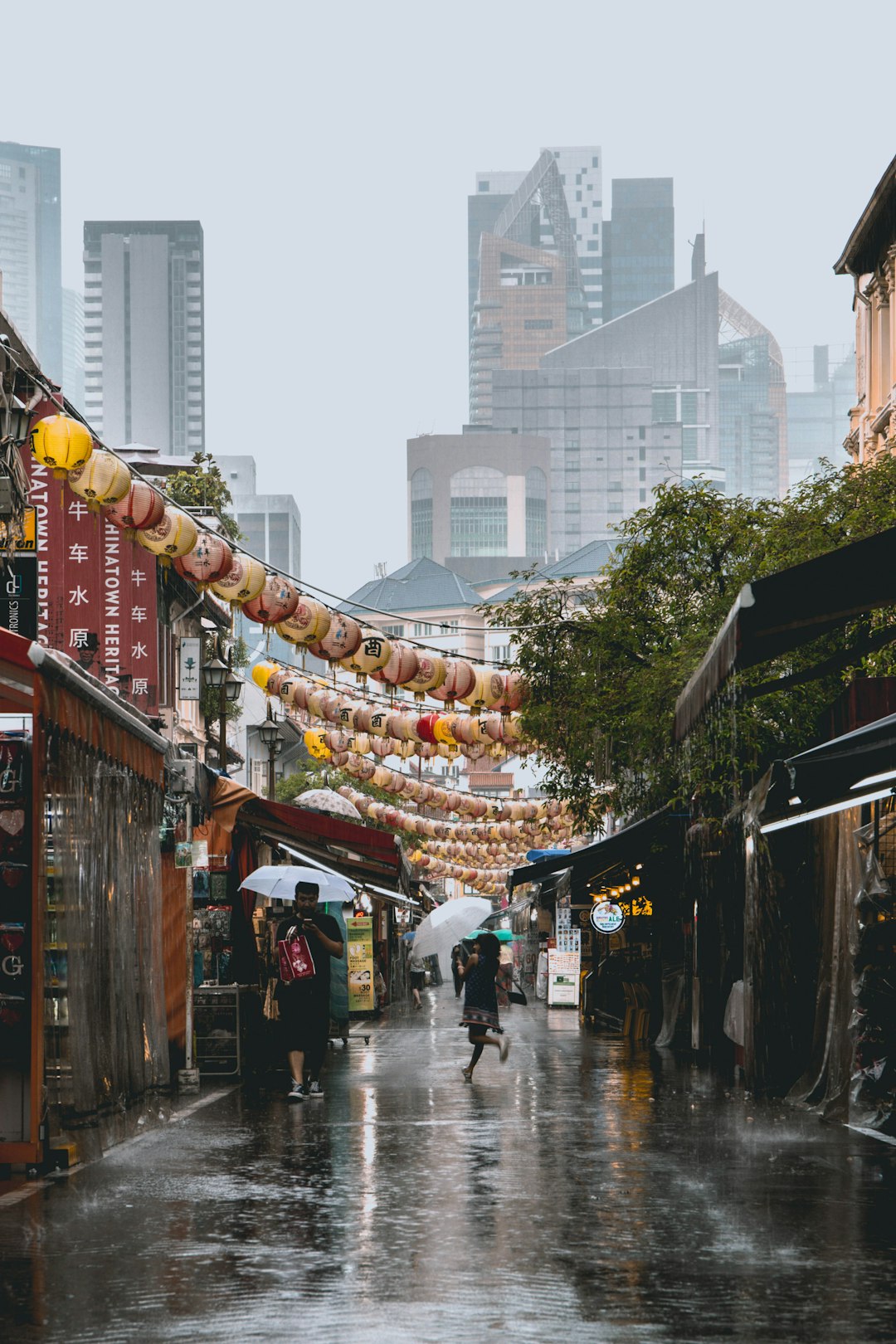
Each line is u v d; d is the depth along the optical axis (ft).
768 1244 32.78
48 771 44.65
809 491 85.56
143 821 56.39
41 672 43.62
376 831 92.38
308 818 85.87
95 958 47.80
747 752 74.43
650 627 87.97
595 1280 29.25
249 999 77.51
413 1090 69.36
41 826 44.09
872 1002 54.34
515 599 90.99
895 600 31.68
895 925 54.44
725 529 86.69
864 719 61.62
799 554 79.92
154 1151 47.98
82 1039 45.47
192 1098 65.57
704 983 87.97
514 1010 168.55
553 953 168.76
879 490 83.30
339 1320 26.11
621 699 85.40
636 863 112.57
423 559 578.25
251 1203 37.96
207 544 57.16
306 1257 31.50
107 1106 48.83
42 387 57.06
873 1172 43.14
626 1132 52.75
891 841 54.80
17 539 65.00
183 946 68.59
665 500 87.66
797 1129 53.78
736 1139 50.65
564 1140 50.60
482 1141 50.42
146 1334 25.22
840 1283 29.04
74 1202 38.27
